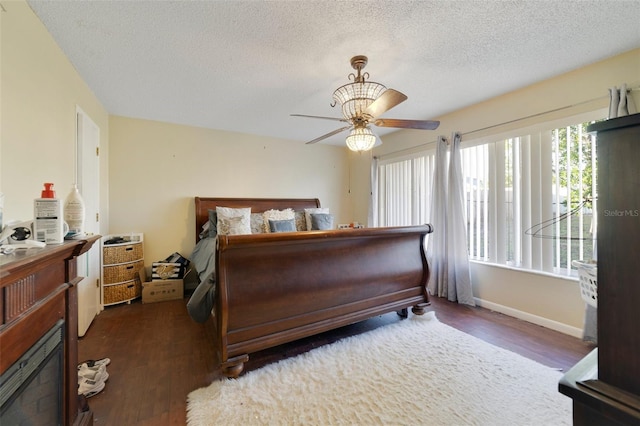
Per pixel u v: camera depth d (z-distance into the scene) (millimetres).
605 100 2186
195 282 3701
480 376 1744
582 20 1726
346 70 2326
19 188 1468
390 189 4449
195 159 3867
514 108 2771
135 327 2543
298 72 2357
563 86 2426
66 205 1272
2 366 760
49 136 1806
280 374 1780
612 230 537
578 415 562
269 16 1677
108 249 3047
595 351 679
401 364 1882
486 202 3090
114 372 1824
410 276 2596
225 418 1413
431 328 2438
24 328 868
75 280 1215
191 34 1850
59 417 1105
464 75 2439
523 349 2105
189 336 2361
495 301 2932
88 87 2609
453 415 1422
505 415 1422
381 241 2459
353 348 2090
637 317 505
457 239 3166
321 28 1792
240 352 1774
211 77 2443
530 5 1595
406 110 3295
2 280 729
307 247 2084
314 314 2074
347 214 5246
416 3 1574
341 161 5195
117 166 3383
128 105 3088
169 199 3697
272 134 4312
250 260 1857
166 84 2572
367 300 2342
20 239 1037
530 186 2705
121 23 1732
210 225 3578
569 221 2453
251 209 4117
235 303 1777
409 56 2127
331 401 1529
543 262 2607
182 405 1527
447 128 3432
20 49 1481
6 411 803
